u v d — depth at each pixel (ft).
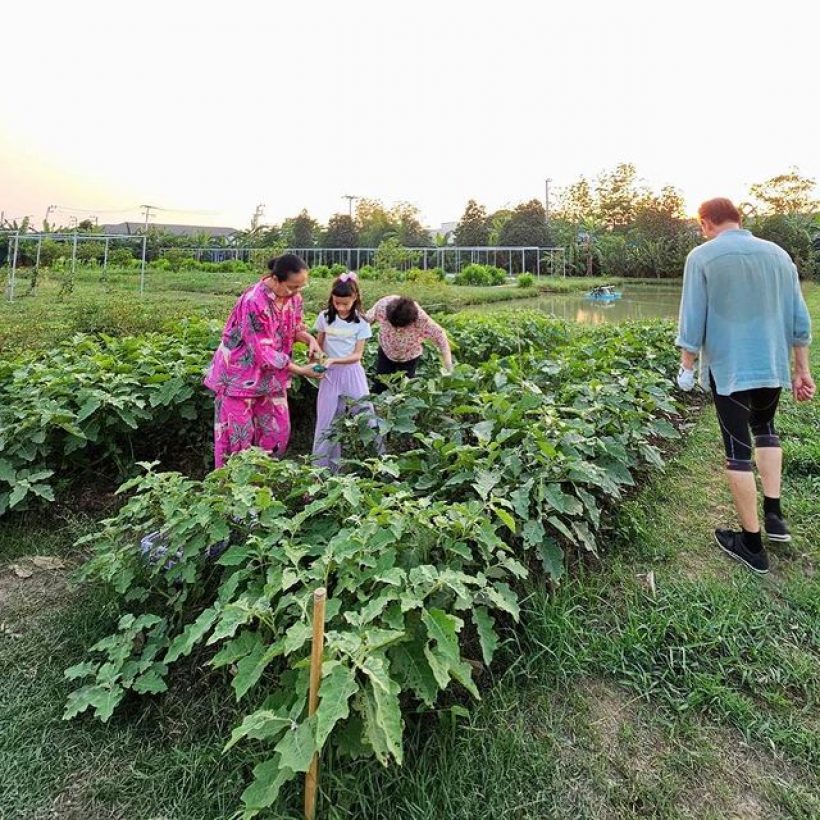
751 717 6.54
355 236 175.32
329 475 9.09
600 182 156.04
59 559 10.04
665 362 19.83
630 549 9.87
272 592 6.23
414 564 6.82
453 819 5.38
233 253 169.78
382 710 4.88
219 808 5.57
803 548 9.80
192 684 7.07
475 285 101.24
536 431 9.73
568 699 6.88
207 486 8.18
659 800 5.65
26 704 6.89
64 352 16.02
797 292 9.45
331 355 12.91
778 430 14.85
